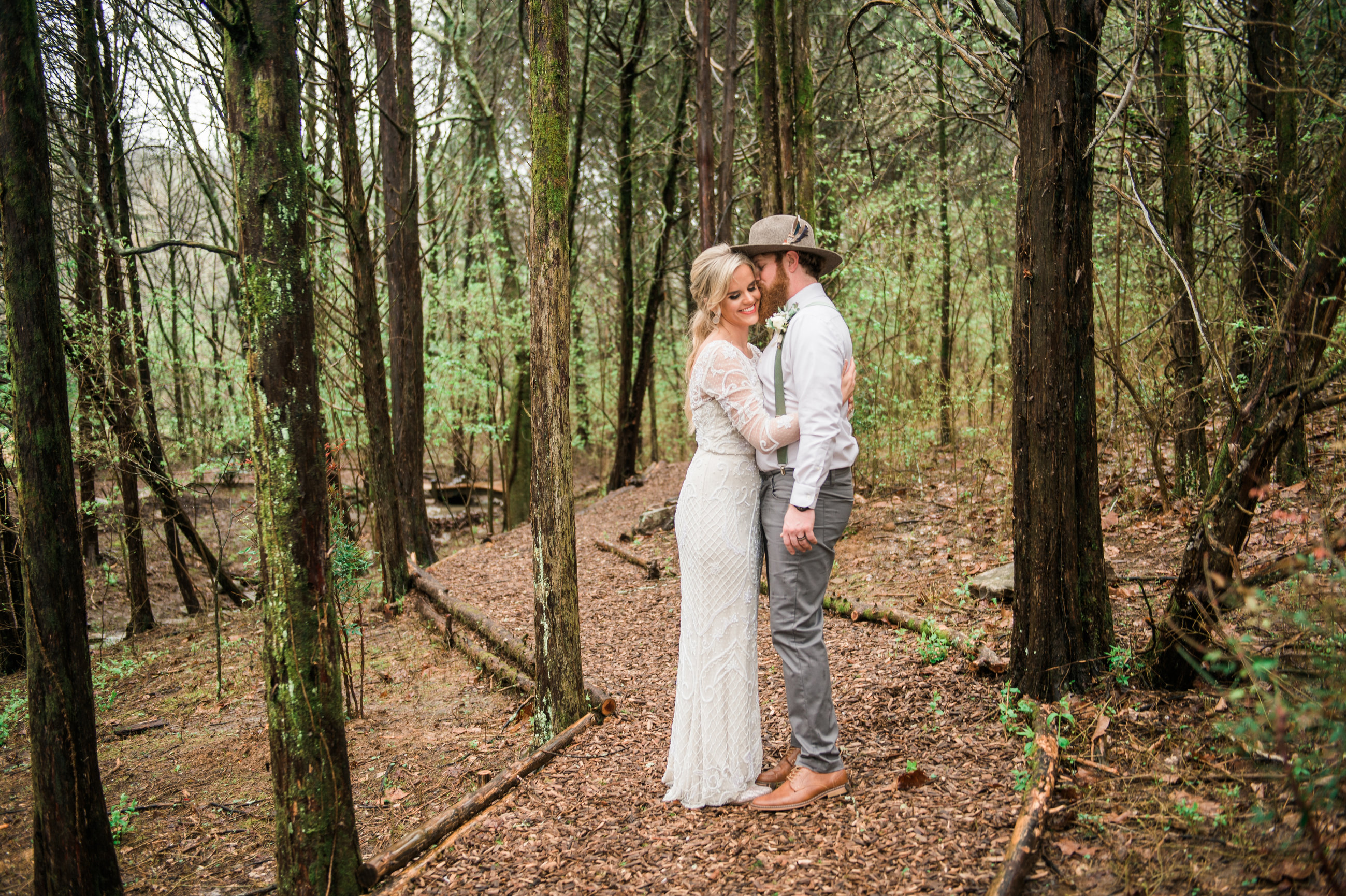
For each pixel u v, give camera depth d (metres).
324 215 7.16
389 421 7.28
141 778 4.07
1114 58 5.86
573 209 11.16
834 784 2.65
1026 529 3.01
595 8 10.96
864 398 7.61
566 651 3.58
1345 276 2.31
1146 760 2.49
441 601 6.39
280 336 2.37
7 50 2.52
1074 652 2.95
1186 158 4.91
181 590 7.87
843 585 5.14
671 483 10.59
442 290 12.20
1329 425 5.17
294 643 2.44
